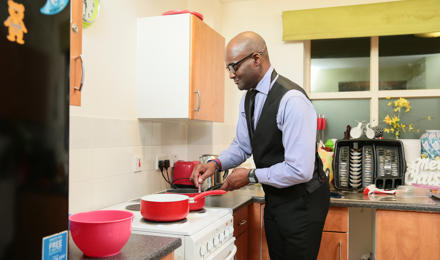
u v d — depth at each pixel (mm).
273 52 3033
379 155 2535
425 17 2689
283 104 1605
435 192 2250
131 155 2062
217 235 1473
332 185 2631
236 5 3158
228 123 3139
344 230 2092
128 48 2041
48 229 811
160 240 1179
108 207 1807
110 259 1004
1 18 703
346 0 2898
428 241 1981
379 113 2977
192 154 2855
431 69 2896
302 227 1665
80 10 1309
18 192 737
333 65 3080
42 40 798
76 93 1306
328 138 3070
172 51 2057
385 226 2043
